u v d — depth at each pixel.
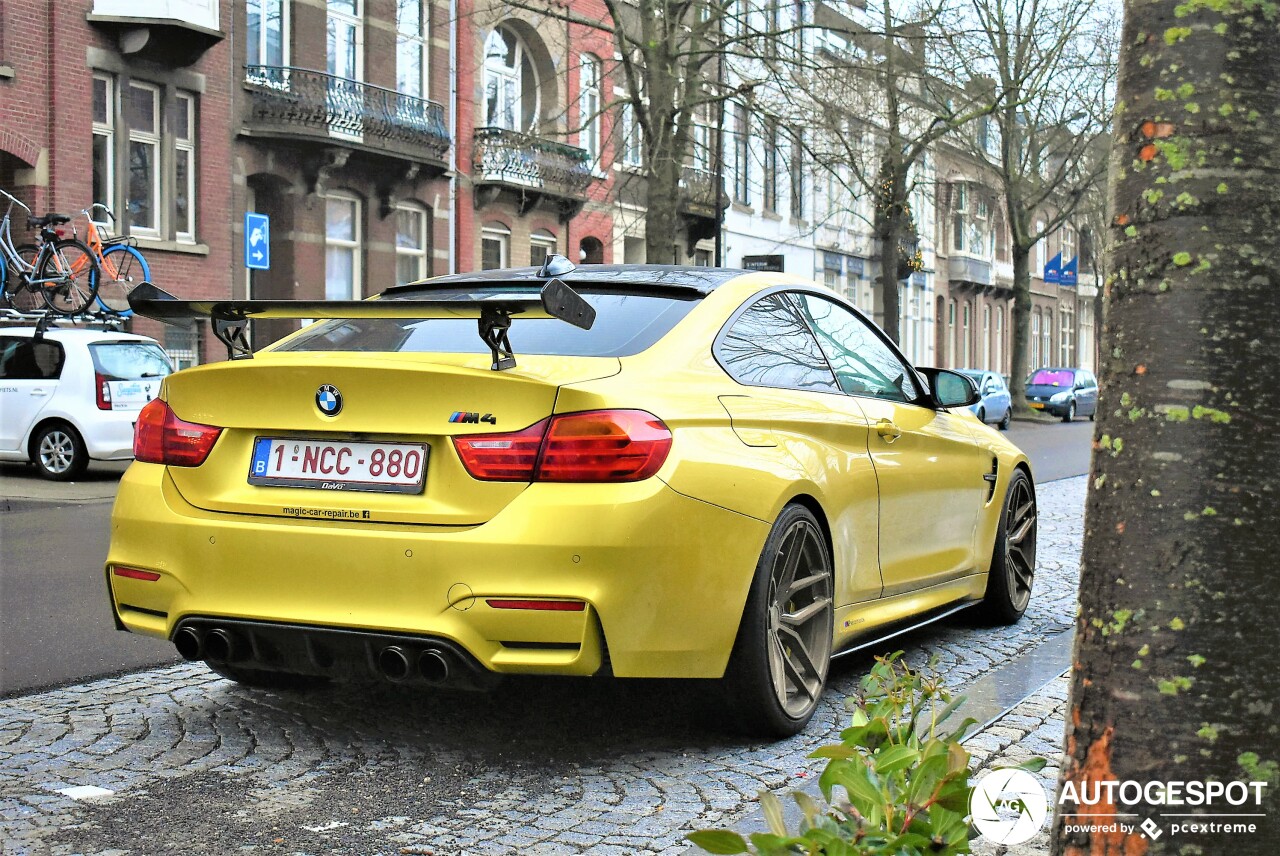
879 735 2.70
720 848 2.27
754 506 4.23
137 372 15.44
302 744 4.41
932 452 5.83
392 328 4.70
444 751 4.35
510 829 3.60
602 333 4.42
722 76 24.69
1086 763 2.30
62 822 3.61
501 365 3.93
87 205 20.95
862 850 2.27
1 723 4.66
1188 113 2.24
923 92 27.14
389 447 4.03
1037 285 66.69
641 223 34.69
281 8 24.48
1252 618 2.18
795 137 22.92
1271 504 2.20
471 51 29.17
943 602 6.01
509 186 29.39
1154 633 2.22
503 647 3.87
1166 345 2.24
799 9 24.98
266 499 4.14
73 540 10.01
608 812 3.75
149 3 21.30
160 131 22.28
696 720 4.48
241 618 4.08
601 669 3.89
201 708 4.89
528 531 3.80
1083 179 38.62
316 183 24.73
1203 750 2.19
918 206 45.62
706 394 4.33
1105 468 2.32
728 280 4.98
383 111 26.05
